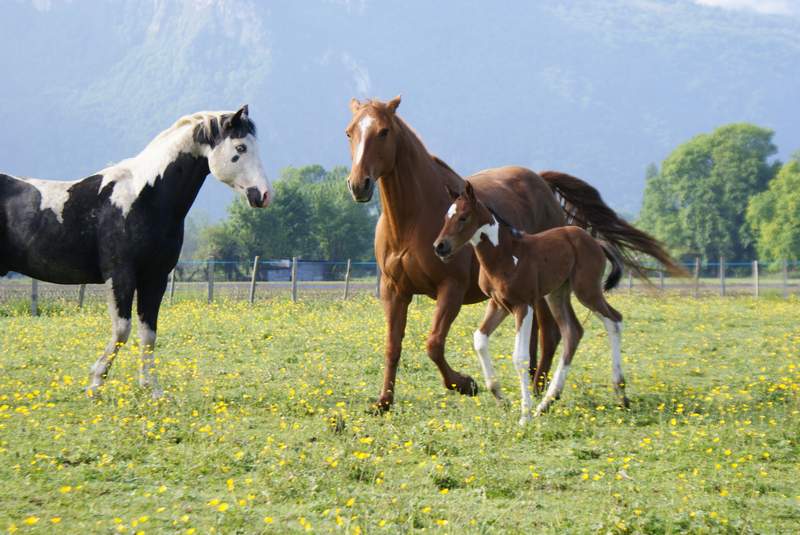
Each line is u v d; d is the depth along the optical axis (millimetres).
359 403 9047
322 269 52781
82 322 17094
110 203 9117
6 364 11555
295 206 75938
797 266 70562
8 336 14719
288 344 14055
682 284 38750
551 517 5414
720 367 12148
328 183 88562
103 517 5426
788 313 21766
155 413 8094
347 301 24562
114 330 9172
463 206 8055
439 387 10188
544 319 9711
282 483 5906
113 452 6734
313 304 23453
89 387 9133
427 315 19484
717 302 26922
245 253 73438
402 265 8586
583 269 8914
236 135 9250
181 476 6227
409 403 8820
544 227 10641
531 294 8328
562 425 7805
